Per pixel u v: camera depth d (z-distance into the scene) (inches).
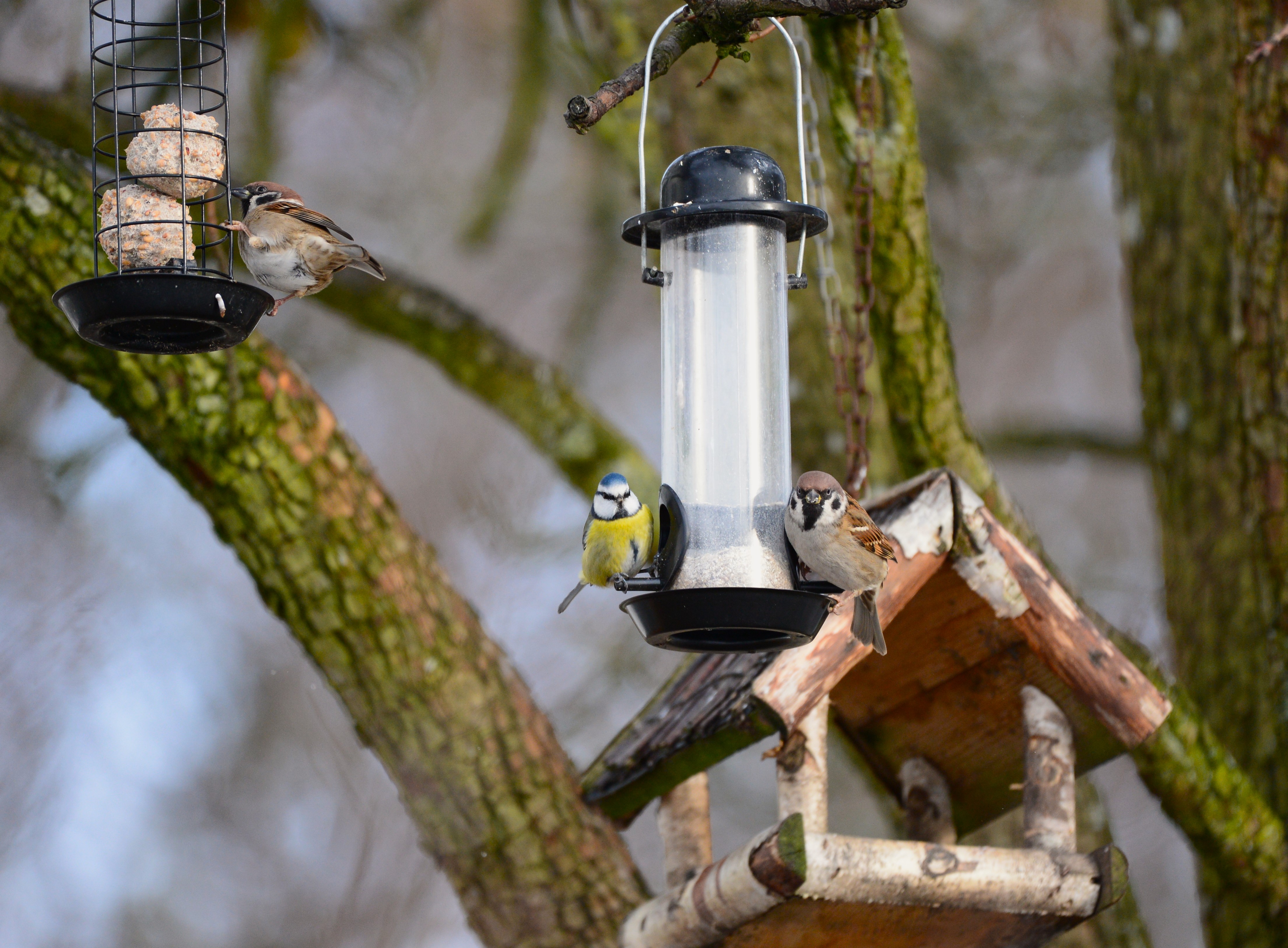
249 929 691.4
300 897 686.5
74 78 476.1
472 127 787.4
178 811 724.7
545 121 761.0
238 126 644.1
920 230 396.5
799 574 313.1
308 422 381.1
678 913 309.9
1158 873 712.4
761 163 309.4
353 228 770.2
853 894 284.0
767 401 319.6
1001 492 410.6
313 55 625.0
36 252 368.2
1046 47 621.0
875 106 390.6
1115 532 781.9
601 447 500.7
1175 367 435.2
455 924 577.0
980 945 318.0
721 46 274.7
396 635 379.2
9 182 374.3
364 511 383.2
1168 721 371.9
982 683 341.7
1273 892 389.1
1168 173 440.5
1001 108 665.6
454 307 512.7
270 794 732.0
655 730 361.1
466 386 508.1
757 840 290.8
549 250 790.5
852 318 456.1
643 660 665.6
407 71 656.4
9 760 655.1
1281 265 402.0
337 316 753.0
